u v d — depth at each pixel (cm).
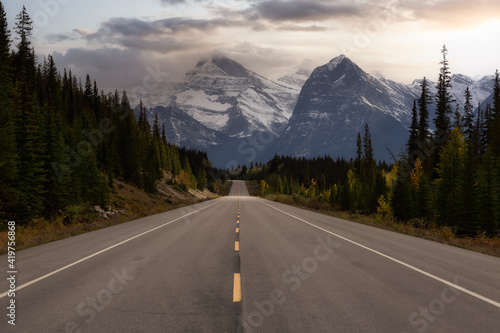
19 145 3869
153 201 7594
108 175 6419
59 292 642
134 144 8825
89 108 10600
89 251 1140
